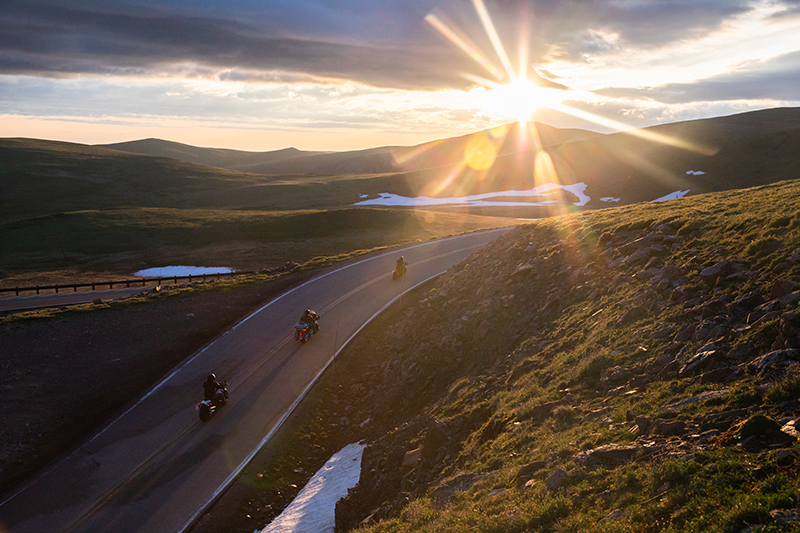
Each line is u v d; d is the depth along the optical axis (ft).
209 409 65.46
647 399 31.65
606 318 50.31
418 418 53.93
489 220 322.14
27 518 48.78
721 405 26.61
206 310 104.94
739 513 17.25
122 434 62.64
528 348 54.44
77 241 254.88
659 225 71.51
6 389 69.62
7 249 246.88
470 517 26.53
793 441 20.56
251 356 85.81
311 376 79.97
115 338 88.33
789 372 25.90
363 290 124.36
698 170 425.28
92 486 53.42
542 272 77.56
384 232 270.05
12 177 513.86
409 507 33.58
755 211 60.80
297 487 55.67
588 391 37.99
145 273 203.00
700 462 21.98
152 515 49.47
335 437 67.00
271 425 66.08
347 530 40.16
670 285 49.14
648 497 21.38
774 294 35.91
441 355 71.51
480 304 79.10
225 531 48.19
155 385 74.79
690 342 36.32
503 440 36.58
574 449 29.12
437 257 163.94
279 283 128.36
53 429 62.90
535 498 25.31
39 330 88.33
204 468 56.75
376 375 81.92
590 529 20.45
